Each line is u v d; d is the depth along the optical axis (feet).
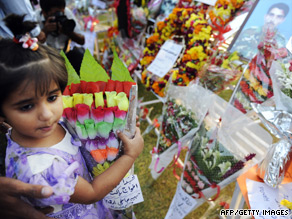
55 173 2.20
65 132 2.64
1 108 2.05
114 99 2.65
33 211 2.26
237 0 5.25
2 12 5.35
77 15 10.19
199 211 5.83
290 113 3.26
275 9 4.65
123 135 2.72
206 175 4.30
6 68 1.88
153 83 6.51
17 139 2.38
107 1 10.07
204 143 4.42
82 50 7.79
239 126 4.11
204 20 5.73
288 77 3.26
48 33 7.02
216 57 5.09
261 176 3.62
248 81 4.25
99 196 2.56
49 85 2.05
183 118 4.82
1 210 2.27
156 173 6.21
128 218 3.61
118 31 9.30
